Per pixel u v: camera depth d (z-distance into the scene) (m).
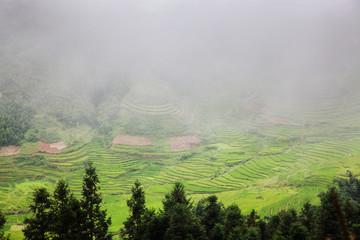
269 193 92.06
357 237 36.19
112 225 74.75
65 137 147.38
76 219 38.44
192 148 157.38
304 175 104.88
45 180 110.75
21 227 75.00
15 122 137.25
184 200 48.97
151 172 128.75
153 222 40.34
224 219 43.69
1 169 114.00
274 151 142.75
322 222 39.12
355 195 70.12
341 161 118.56
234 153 145.62
